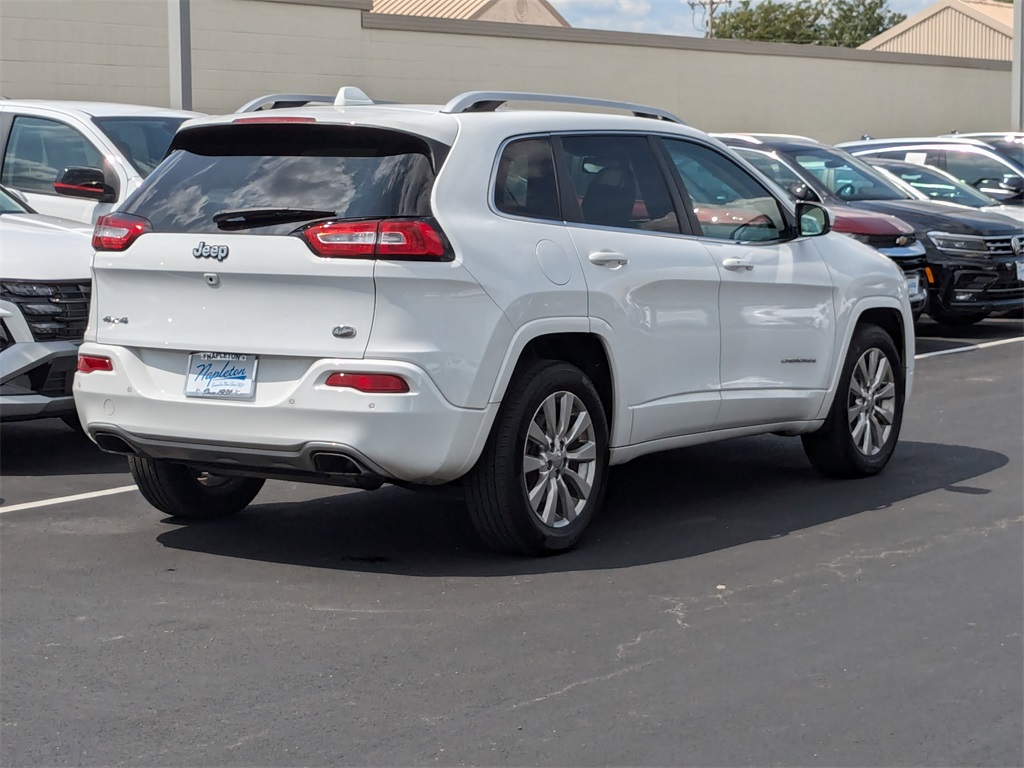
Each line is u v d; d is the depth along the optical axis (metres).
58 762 3.86
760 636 4.93
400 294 5.21
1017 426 9.23
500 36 26.22
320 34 23.92
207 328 5.46
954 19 57.47
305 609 5.21
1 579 5.60
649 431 6.27
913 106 34.69
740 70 30.64
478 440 5.45
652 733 4.07
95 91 21.83
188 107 13.23
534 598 5.35
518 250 5.57
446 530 6.41
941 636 4.96
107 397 5.69
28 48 21.12
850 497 7.14
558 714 4.21
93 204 9.82
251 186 5.56
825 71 32.31
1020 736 4.09
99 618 5.11
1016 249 13.70
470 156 5.54
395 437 5.21
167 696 4.35
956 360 12.48
